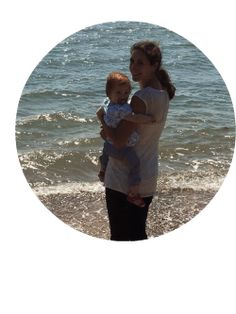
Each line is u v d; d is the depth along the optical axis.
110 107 2.66
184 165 4.49
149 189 2.73
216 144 4.78
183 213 3.84
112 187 2.73
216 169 4.43
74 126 4.95
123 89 2.65
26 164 4.34
